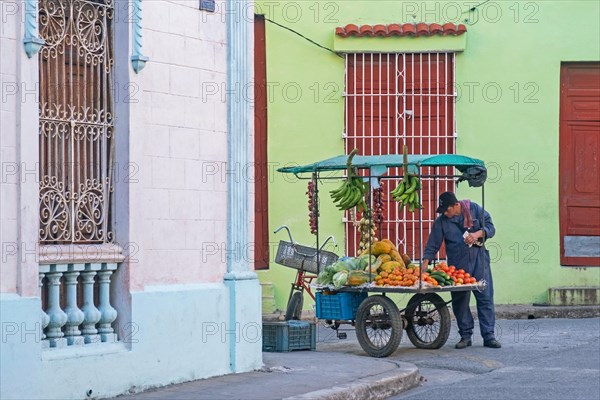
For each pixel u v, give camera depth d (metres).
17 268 9.40
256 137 17.61
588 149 18.06
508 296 17.97
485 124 17.91
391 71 17.75
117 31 10.62
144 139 10.78
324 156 17.70
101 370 10.21
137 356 10.62
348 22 17.75
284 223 17.67
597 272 18.00
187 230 11.35
